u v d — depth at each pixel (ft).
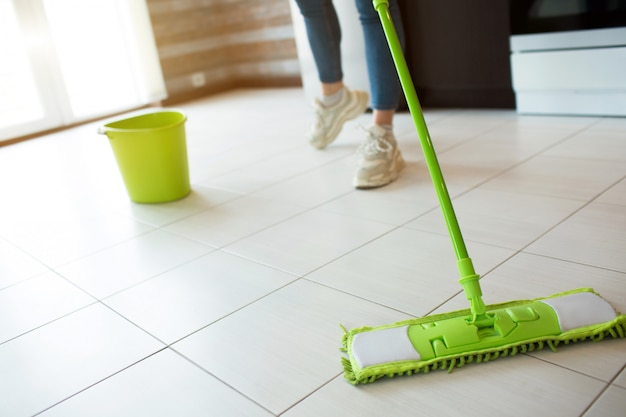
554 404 2.59
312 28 6.55
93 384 3.25
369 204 5.24
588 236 4.05
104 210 6.20
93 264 4.86
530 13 6.72
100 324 3.88
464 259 3.02
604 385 2.65
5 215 6.47
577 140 6.05
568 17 6.44
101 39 11.93
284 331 3.48
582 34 6.40
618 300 3.25
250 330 3.55
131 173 6.05
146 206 6.14
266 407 2.86
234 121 9.86
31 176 8.09
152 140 5.80
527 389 2.71
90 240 5.40
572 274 3.60
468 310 3.23
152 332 3.69
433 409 2.68
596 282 3.46
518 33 6.90
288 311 3.69
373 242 4.48
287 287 4.00
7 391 3.29
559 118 6.95
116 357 3.47
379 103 5.80
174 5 12.69
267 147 7.75
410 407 2.71
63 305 4.22
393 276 3.92
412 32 8.23
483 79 7.77
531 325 2.97
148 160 5.90
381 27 5.58
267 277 4.19
